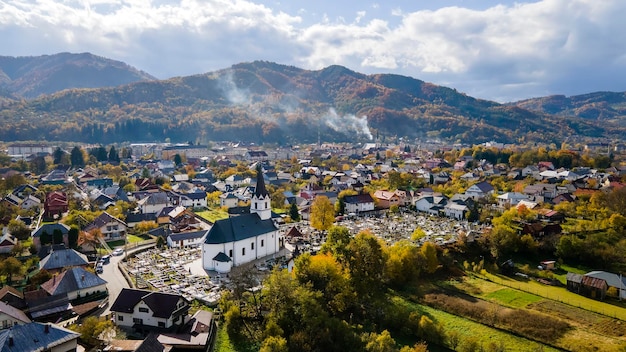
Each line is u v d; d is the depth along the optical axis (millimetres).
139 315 95938
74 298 106750
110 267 132625
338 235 125688
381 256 124875
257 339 92938
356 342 89062
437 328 95062
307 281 107562
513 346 94188
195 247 156375
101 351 82125
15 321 88625
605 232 166750
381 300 113562
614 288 120000
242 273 114688
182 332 93062
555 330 98562
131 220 186625
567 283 126688
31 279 113938
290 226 187000
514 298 118438
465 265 142375
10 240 141500
